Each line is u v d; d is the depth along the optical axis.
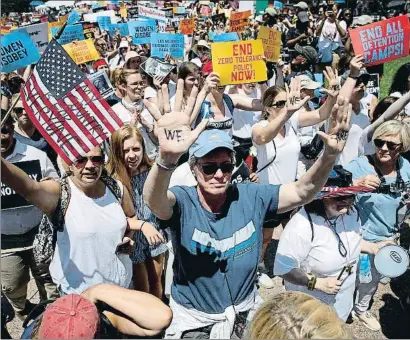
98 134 3.10
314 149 5.52
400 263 3.61
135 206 3.88
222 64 5.57
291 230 3.33
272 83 8.41
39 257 3.19
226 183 2.64
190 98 2.46
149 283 4.17
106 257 3.15
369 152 4.84
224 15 17.05
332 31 12.16
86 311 1.89
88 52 8.62
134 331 2.14
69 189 3.06
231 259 2.73
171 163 2.42
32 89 3.13
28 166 4.06
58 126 3.09
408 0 17.06
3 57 4.99
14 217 3.85
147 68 5.66
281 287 5.29
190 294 2.78
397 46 5.29
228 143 2.60
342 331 1.72
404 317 4.75
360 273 4.12
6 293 4.10
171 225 2.76
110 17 14.47
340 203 3.22
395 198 4.08
